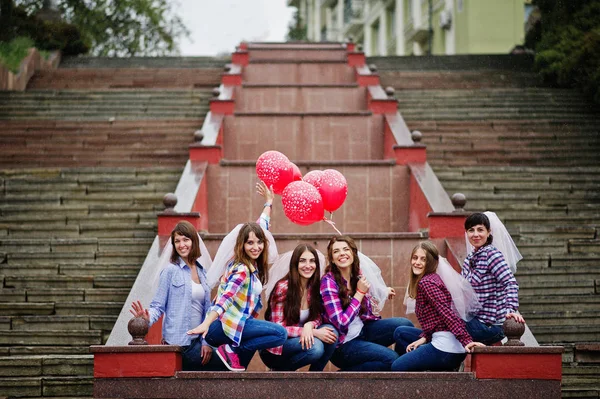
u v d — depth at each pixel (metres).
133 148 14.78
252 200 12.51
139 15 30.59
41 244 10.66
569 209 12.07
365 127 15.82
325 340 6.95
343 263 7.10
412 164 12.55
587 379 8.23
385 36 41.47
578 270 10.06
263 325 6.86
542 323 9.17
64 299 9.45
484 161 14.43
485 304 6.89
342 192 7.97
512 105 17.25
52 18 26.64
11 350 8.55
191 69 21.58
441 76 20.50
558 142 15.13
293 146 15.76
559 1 20.72
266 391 6.54
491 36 29.92
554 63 19.22
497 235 7.25
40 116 16.66
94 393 6.55
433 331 6.88
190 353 6.91
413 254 7.03
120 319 7.61
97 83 20.22
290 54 23.33
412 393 6.57
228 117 15.82
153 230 11.25
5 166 14.04
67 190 12.51
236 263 6.93
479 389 6.56
